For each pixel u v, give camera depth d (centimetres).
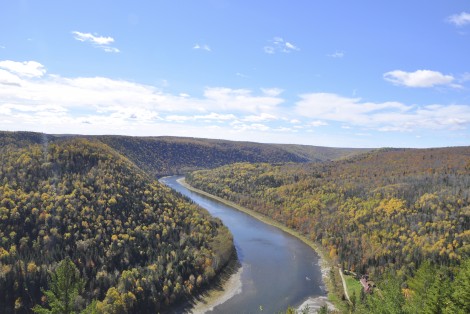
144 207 15362
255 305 11050
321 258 15125
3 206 12569
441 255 12462
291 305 11019
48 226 12400
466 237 13075
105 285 10844
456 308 4488
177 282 11525
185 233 14938
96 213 13712
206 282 12200
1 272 10294
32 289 10156
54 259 11312
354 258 13675
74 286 4297
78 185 14775
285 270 13675
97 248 12206
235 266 13975
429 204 15888
